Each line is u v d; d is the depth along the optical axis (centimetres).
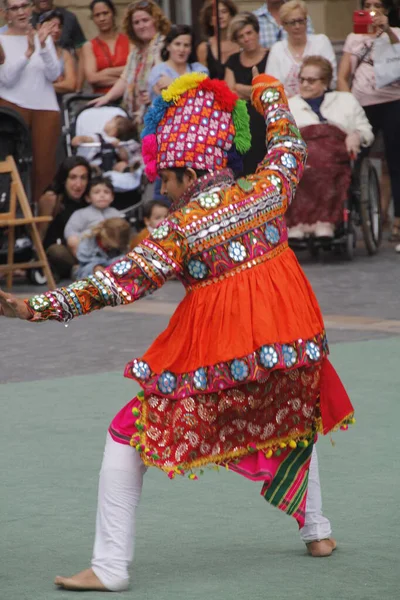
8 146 2309
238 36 2469
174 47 2412
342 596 761
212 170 769
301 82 2375
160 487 1034
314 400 793
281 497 809
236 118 775
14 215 2264
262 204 770
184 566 833
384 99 2523
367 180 2495
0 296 726
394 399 1351
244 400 761
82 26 3095
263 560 841
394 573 807
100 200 2342
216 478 1060
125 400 1372
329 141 2362
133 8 2434
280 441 784
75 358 1623
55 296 738
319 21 3300
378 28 2506
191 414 755
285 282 772
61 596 775
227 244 759
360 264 2439
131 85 2462
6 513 967
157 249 751
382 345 1661
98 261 2306
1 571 830
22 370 1555
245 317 754
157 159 780
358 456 1119
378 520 929
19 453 1154
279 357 752
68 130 2469
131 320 1919
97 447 1171
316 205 2394
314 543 848
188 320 764
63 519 949
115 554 782
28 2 2428
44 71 2464
